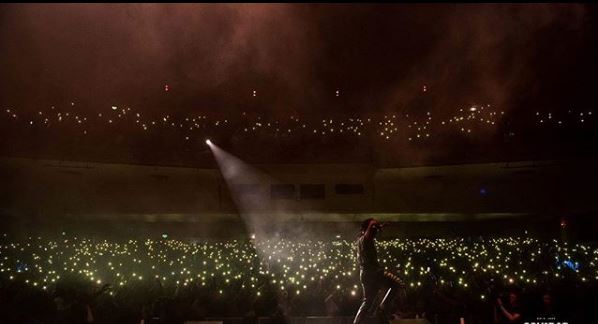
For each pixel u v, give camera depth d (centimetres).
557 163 2375
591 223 2442
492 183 2525
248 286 1291
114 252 2070
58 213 2408
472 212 2527
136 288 1229
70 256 1912
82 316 966
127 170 2495
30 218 2406
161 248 2244
